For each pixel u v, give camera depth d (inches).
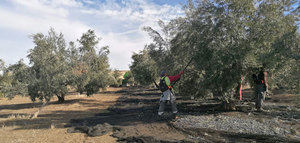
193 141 195.6
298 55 234.4
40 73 390.3
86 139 231.0
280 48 250.2
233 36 295.3
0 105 689.0
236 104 386.3
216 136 214.7
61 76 394.3
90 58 577.9
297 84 247.3
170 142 197.6
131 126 276.5
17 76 429.7
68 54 446.9
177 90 395.5
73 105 598.2
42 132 274.1
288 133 217.8
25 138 246.1
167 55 372.8
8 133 276.1
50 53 398.0
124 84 1480.1
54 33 414.6
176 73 364.8
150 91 974.4
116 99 727.1
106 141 219.5
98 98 775.1
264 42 292.2
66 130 280.4
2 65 511.8
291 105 365.7
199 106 419.2
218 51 289.3
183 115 317.1
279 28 288.5
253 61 289.9
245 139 201.9
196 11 327.3
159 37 381.1
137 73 391.5
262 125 248.8
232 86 313.0
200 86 337.1
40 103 684.1
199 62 302.8
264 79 328.8
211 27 300.7
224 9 299.4
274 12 300.4
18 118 405.7
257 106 337.4
